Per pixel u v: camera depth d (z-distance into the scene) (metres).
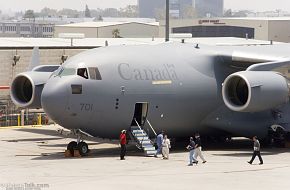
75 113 70.00
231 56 77.69
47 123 102.31
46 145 80.25
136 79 73.00
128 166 65.06
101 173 61.00
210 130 79.56
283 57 77.00
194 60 77.62
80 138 72.75
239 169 63.62
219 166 65.38
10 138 86.31
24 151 75.69
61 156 71.88
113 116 72.00
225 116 78.38
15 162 67.56
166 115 75.38
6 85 100.94
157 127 75.75
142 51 75.75
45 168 63.62
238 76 72.31
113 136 74.06
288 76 79.06
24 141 83.62
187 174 60.75
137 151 75.94
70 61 71.81
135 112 74.12
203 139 83.00
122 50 74.75
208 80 77.31
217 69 78.31
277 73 74.31
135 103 73.00
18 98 78.69
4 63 100.62
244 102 74.12
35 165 65.50
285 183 56.84
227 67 78.94
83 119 70.69
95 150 76.62
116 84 71.75
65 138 86.06
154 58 75.44
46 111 70.50
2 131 93.19
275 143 81.06
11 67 101.25
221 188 54.69
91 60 71.56
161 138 71.75
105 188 54.22
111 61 72.44
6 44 106.12
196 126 78.25
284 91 73.56
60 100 69.25
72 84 69.62
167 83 74.81
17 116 100.44
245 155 73.44
